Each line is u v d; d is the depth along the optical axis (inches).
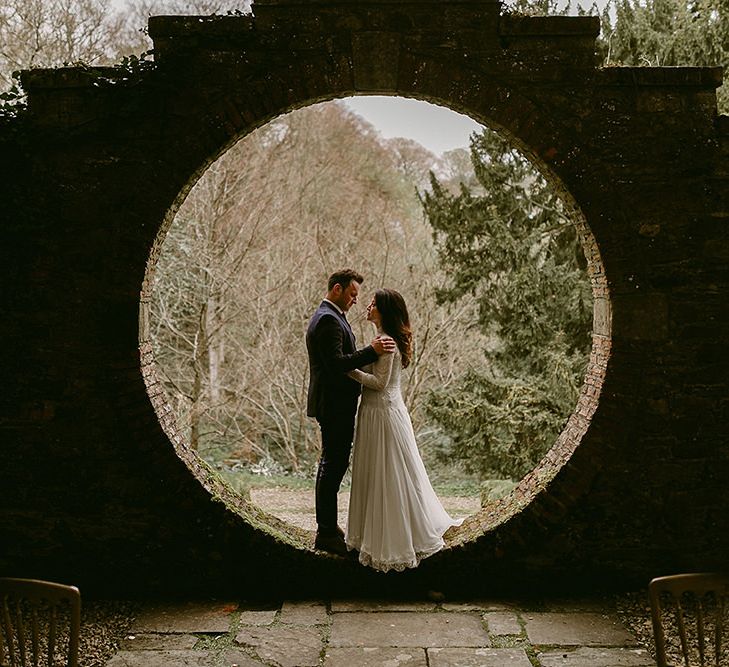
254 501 304.3
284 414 381.7
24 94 150.8
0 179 149.9
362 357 158.1
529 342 289.1
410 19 148.3
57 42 321.1
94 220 150.7
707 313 152.8
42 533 155.5
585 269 292.7
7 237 151.0
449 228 301.6
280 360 352.2
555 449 170.1
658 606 94.7
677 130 150.9
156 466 153.3
